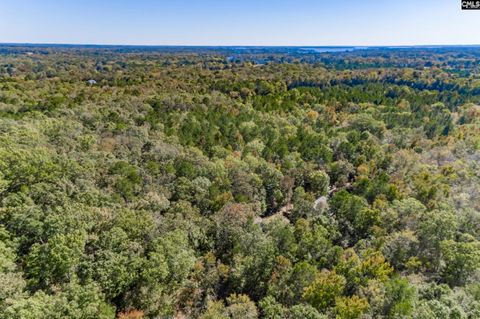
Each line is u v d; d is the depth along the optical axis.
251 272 39.12
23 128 63.16
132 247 35.28
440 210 47.41
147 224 38.78
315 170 68.38
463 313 27.53
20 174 44.12
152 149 64.38
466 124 100.38
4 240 33.53
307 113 105.88
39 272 31.02
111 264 32.22
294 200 59.72
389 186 58.00
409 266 39.28
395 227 49.22
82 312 27.19
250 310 32.75
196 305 37.25
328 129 94.44
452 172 63.75
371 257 38.03
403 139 88.31
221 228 44.69
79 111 84.94
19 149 48.22
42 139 60.47
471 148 76.56
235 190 56.38
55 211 38.09
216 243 44.38
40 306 25.95
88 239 35.22
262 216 59.31
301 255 42.47
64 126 69.19
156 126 79.38
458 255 36.28
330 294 32.78
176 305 36.94
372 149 76.25
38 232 34.81
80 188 45.47
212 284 38.72
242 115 96.19
